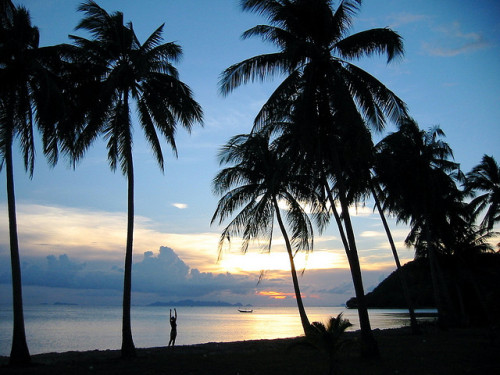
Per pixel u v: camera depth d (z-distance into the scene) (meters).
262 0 17.55
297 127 17.25
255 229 25.56
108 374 14.06
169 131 20.08
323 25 17.75
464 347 20.11
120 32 19.31
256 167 25.78
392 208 33.09
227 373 14.19
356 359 16.70
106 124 19.58
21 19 17.41
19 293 16.81
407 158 30.41
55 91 16.67
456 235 38.44
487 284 45.03
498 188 39.12
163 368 15.23
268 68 18.05
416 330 27.50
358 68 17.81
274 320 113.12
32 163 17.91
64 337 43.69
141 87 19.92
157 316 131.00
